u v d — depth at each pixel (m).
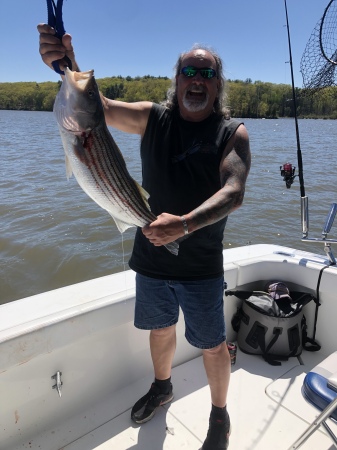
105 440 2.09
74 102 1.60
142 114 2.00
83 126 1.62
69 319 2.05
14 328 1.91
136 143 20.34
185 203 1.91
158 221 1.57
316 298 2.88
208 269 1.95
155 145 1.96
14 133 28.06
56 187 9.66
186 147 1.88
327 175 11.62
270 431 2.19
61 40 1.61
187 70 1.84
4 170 11.91
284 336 2.79
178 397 2.43
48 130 31.73
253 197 9.15
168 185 1.93
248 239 6.85
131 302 2.32
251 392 2.49
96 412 2.27
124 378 2.46
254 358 2.86
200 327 1.97
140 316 2.13
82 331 2.10
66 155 1.66
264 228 7.32
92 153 1.66
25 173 11.42
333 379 1.69
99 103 1.66
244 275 2.99
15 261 5.86
